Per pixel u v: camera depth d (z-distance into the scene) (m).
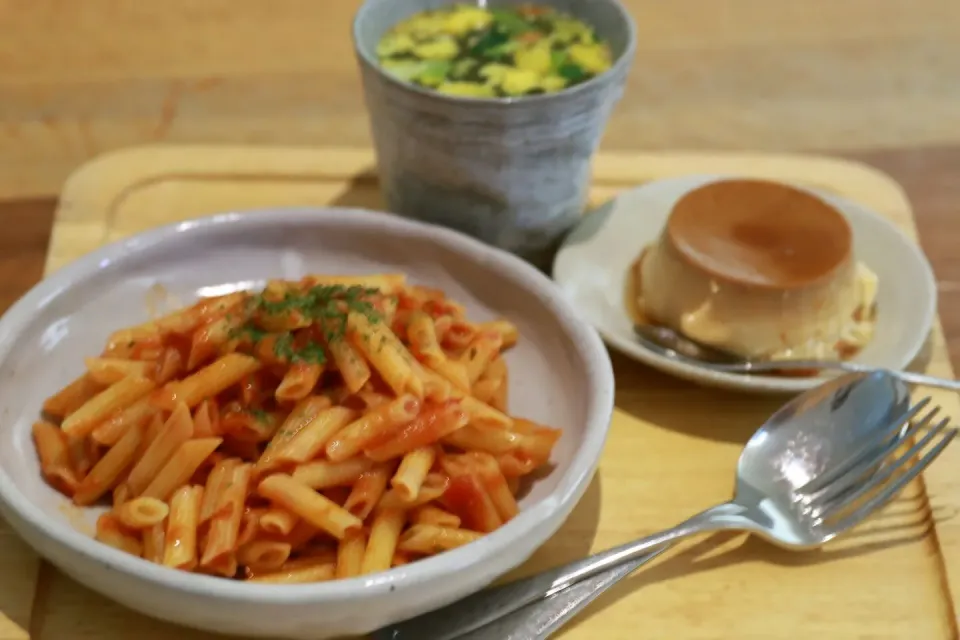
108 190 0.70
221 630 0.56
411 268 0.66
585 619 0.58
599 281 0.68
